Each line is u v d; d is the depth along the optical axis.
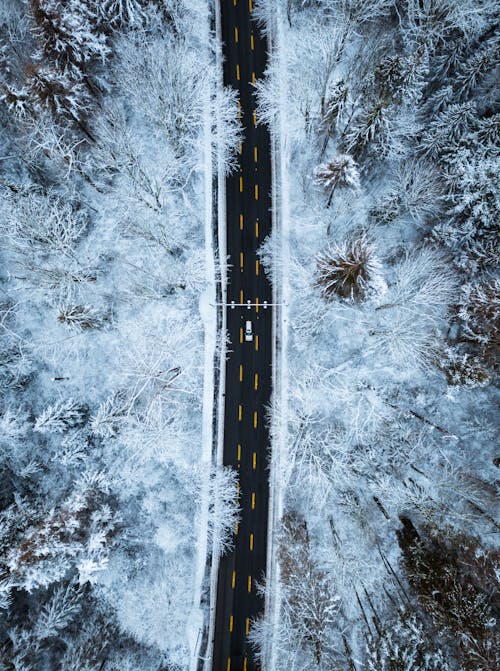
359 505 37.62
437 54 36.19
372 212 38.72
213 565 39.00
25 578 32.72
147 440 37.50
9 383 38.56
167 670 37.25
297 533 36.81
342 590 36.16
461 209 33.50
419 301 35.88
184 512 38.75
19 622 36.78
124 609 37.31
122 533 37.91
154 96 35.75
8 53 36.44
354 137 35.38
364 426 38.19
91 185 39.22
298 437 38.22
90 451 38.75
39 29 32.88
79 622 37.38
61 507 35.81
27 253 37.47
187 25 38.88
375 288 32.16
